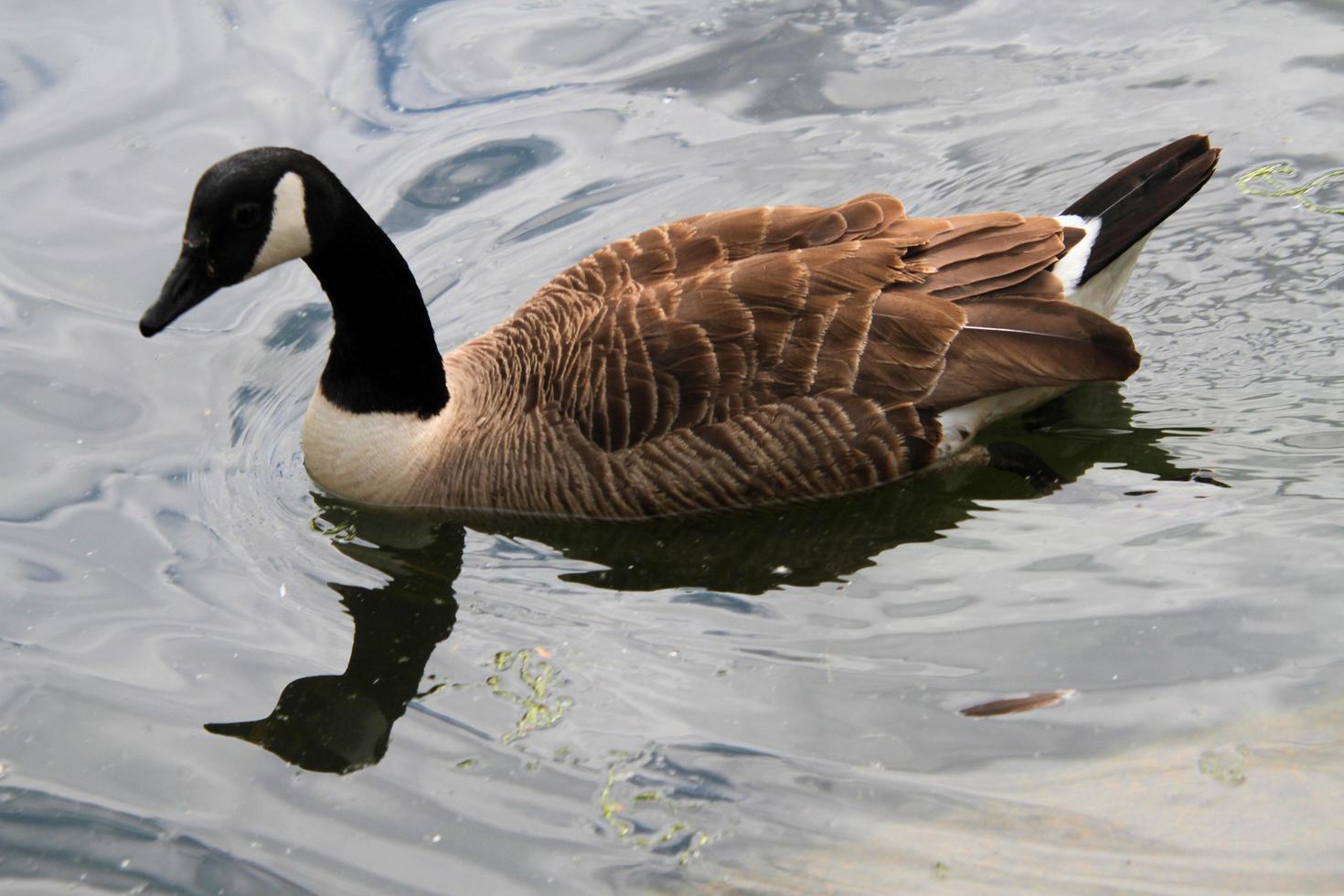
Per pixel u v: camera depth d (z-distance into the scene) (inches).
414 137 483.8
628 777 269.0
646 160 469.4
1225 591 299.0
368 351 354.3
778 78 504.1
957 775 260.4
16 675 309.1
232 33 537.0
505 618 321.7
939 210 437.7
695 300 332.2
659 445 331.3
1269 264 406.3
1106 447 350.6
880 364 328.2
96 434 388.5
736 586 325.1
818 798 258.7
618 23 540.1
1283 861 231.1
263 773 279.7
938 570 320.2
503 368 356.8
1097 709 271.7
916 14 534.0
